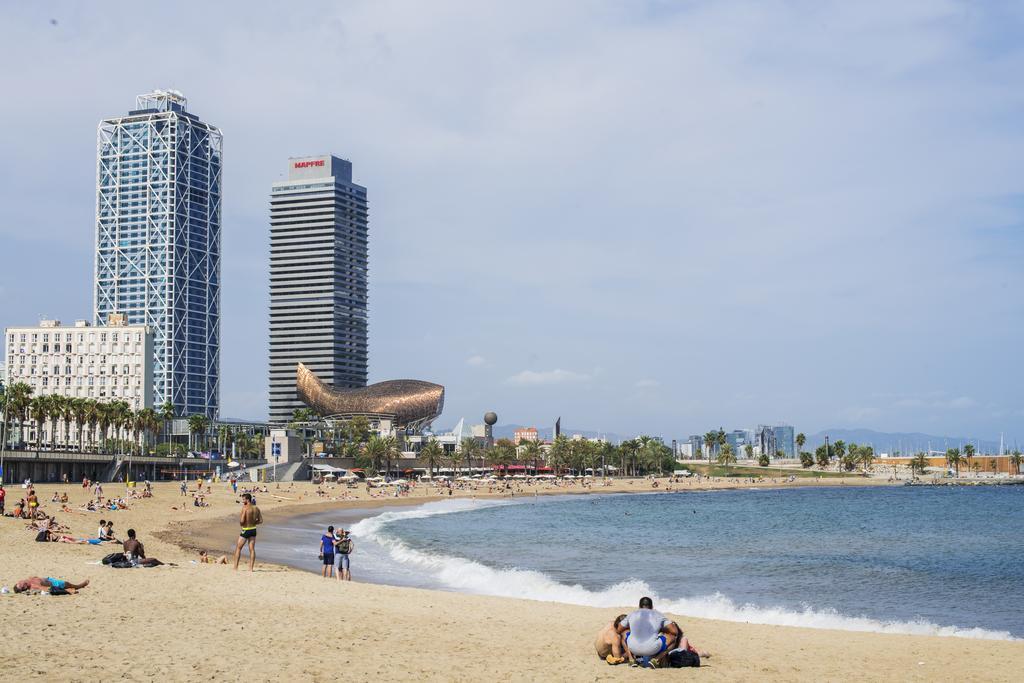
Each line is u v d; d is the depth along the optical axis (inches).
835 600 1715.1
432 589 1676.9
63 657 706.8
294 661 737.6
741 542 3218.5
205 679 652.1
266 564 1817.2
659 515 5295.3
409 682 686.5
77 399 7593.5
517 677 731.4
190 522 3233.3
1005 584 1971.0
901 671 818.2
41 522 2126.0
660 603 1531.7
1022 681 775.7
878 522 4633.4
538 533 3592.5
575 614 1160.2
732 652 926.4
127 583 1177.4
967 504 7027.6
